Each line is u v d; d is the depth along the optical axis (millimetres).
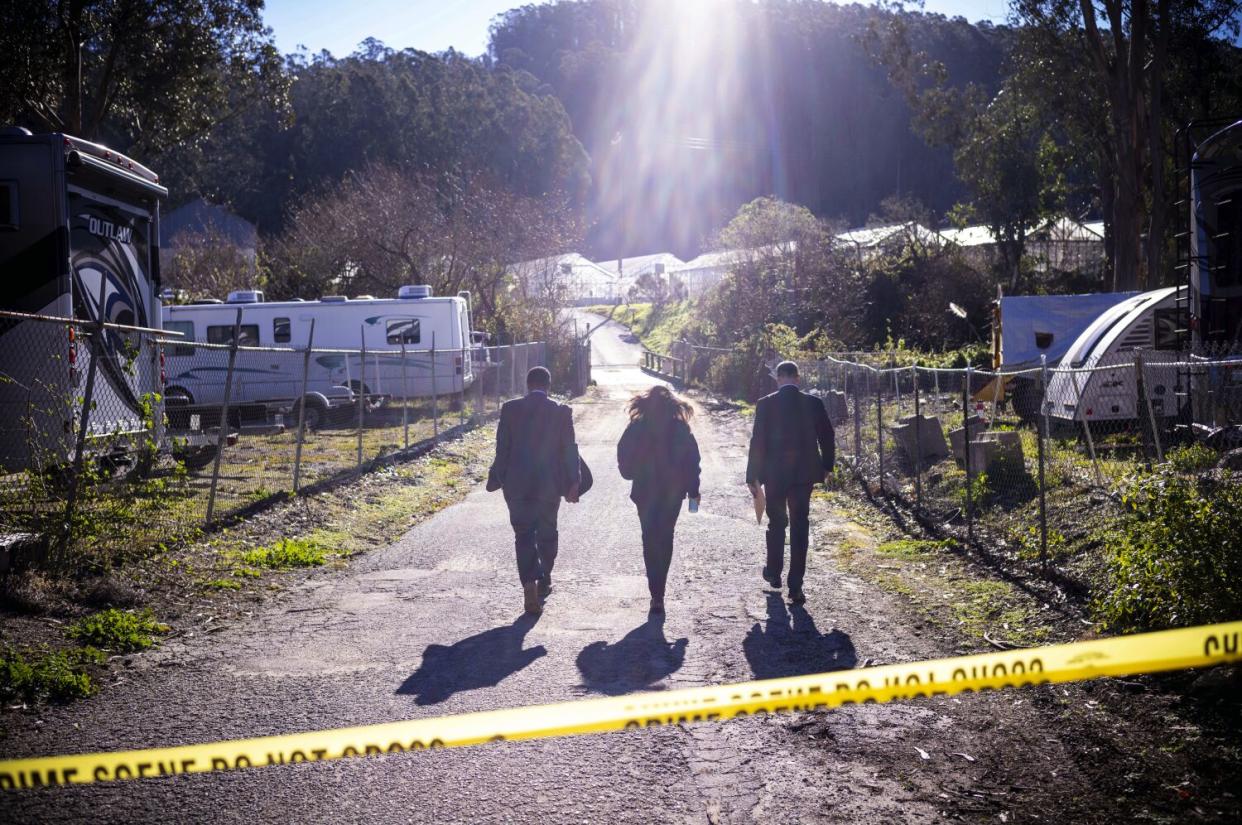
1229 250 12398
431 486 14445
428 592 7828
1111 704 4828
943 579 7969
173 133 31922
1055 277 51969
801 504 7410
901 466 13742
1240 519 5285
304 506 11242
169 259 49375
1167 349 15305
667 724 4801
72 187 10266
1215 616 5035
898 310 46500
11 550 6914
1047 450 11273
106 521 7906
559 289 45750
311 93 72688
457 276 40875
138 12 26875
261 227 70438
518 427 7250
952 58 85625
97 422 10203
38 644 5934
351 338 25812
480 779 4156
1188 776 3998
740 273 43406
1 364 9977
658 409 7148
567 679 5492
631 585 8008
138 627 6430
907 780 4113
